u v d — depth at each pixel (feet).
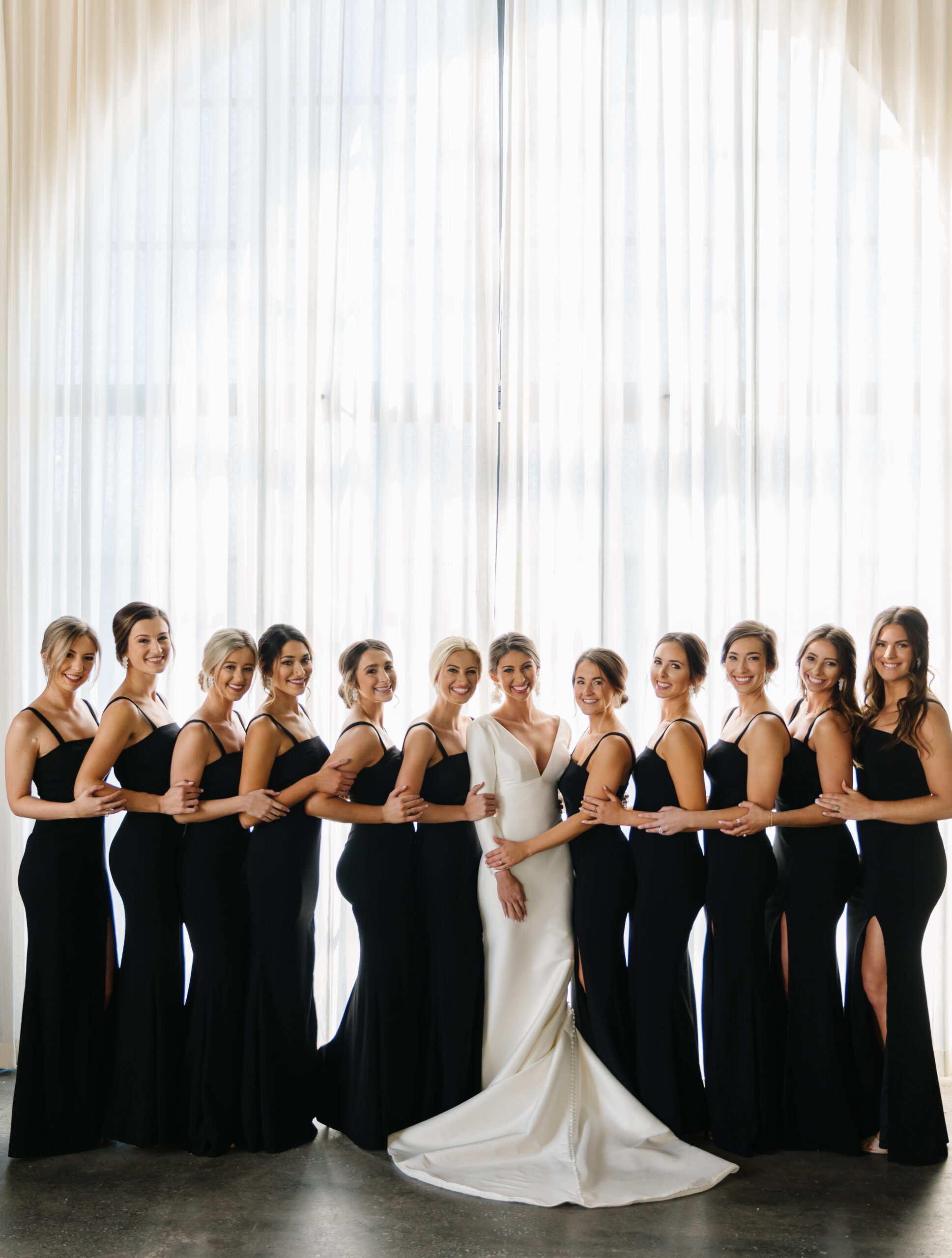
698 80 13.24
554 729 11.16
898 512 13.14
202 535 13.44
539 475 13.30
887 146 13.21
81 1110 10.43
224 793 10.59
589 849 10.74
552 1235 8.82
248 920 10.59
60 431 13.57
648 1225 8.99
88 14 13.70
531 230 13.34
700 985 12.89
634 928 10.61
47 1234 8.87
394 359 13.50
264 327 13.37
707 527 13.03
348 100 13.57
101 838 10.80
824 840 10.49
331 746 13.26
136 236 13.67
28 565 13.60
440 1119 10.24
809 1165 10.11
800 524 13.14
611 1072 10.48
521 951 10.57
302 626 13.37
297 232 13.55
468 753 10.77
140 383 13.70
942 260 13.08
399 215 13.56
